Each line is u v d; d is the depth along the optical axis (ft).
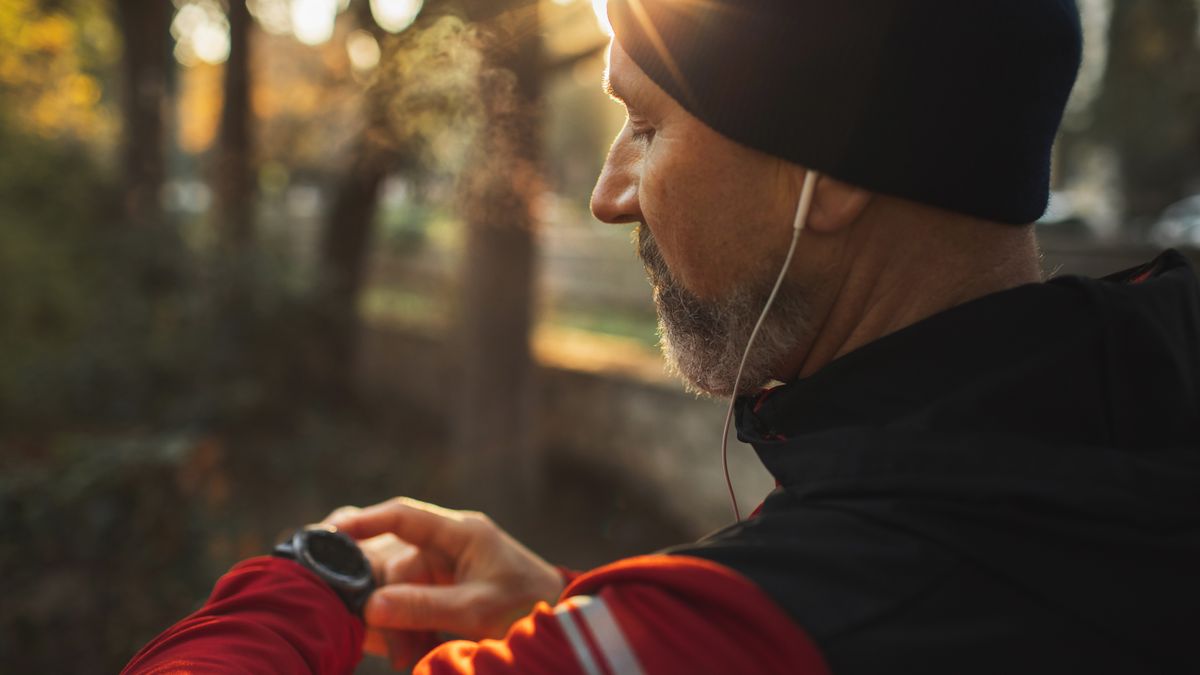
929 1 1.85
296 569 2.94
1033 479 1.65
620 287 31.55
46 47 28.22
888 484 1.70
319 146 22.62
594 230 32.53
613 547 18.29
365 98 13.06
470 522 3.41
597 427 20.29
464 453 18.95
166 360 19.98
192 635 2.53
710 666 1.57
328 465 18.81
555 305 32.91
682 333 2.34
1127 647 1.58
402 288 34.04
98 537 9.82
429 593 3.18
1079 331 1.83
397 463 20.12
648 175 2.18
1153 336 1.84
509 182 12.84
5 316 20.85
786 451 1.92
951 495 1.66
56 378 19.07
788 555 1.66
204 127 35.73
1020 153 1.93
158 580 10.05
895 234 2.05
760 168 2.05
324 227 23.57
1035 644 1.57
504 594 3.30
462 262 18.72
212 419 18.43
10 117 25.55
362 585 3.07
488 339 18.51
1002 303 1.88
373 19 12.55
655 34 2.07
